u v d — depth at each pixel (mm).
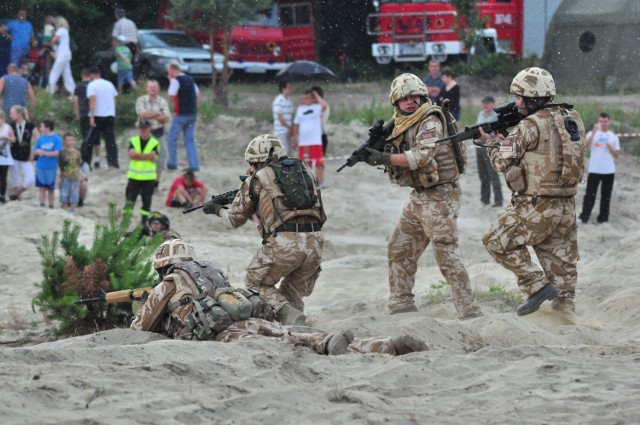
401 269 25188
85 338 18422
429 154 23141
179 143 63844
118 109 66500
